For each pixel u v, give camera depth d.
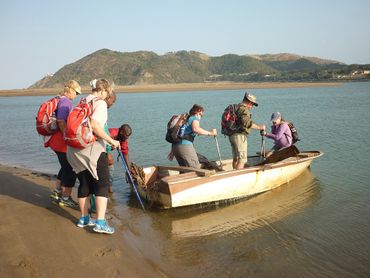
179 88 130.38
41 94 109.50
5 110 44.44
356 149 13.26
